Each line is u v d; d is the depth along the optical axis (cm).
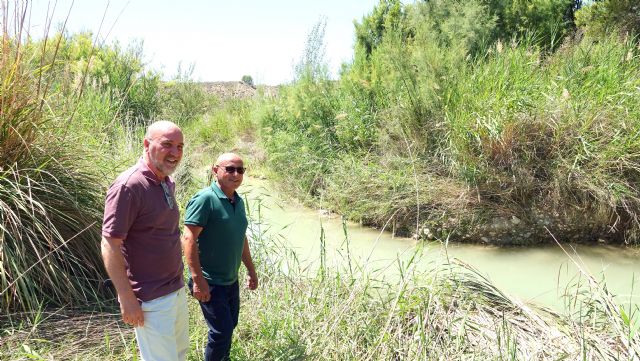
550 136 811
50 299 454
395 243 773
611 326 421
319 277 516
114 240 293
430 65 931
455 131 834
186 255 351
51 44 601
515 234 757
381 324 436
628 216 738
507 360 370
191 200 359
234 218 361
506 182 785
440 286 487
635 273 636
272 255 582
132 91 1366
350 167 962
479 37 1169
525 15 1437
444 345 405
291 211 962
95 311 456
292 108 1151
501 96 852
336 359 388
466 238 770
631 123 789
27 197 458
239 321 442
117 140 748
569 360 380
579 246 735
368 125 1013
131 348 384
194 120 1585
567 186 758
